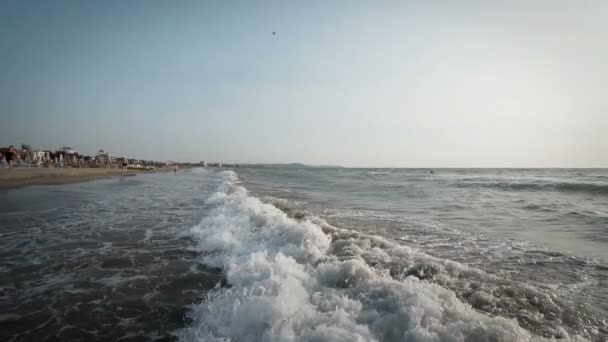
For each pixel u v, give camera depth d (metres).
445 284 4.23
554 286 4.47
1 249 6.53
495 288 4.12
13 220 9.95
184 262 5.61
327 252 5.73
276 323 2.99
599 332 3.19
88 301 4.01
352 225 9.05
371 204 14.65
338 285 4.07
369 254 5.53
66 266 5.42
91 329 3.34
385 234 7.92
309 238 6.37
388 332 2.89
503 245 6.95
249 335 2.99
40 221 9.74
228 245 6.48
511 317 3.42
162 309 3.77
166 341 3.10
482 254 6.19
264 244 6.41
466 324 2.88
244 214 9.73
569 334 3.14
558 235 8.16
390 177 51.31
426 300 3.30
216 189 23.25
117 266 5.41
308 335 2.76
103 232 8.16
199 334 3.15
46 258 5.89
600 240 7.59
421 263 5.02
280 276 4.27
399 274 4.60
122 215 10.93
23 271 5.17
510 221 10.28
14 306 3.88
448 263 5.08
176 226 8.94
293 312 3.18
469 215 11.53
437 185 29.59
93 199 15.85
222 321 3.35
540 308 3.64
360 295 3.64
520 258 5.91
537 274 5.00
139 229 8.52
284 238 6.66
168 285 4.52
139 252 6.28
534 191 22.73
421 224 9.41
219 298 3.90
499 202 15.92
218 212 10.73
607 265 5.48
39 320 3.54
